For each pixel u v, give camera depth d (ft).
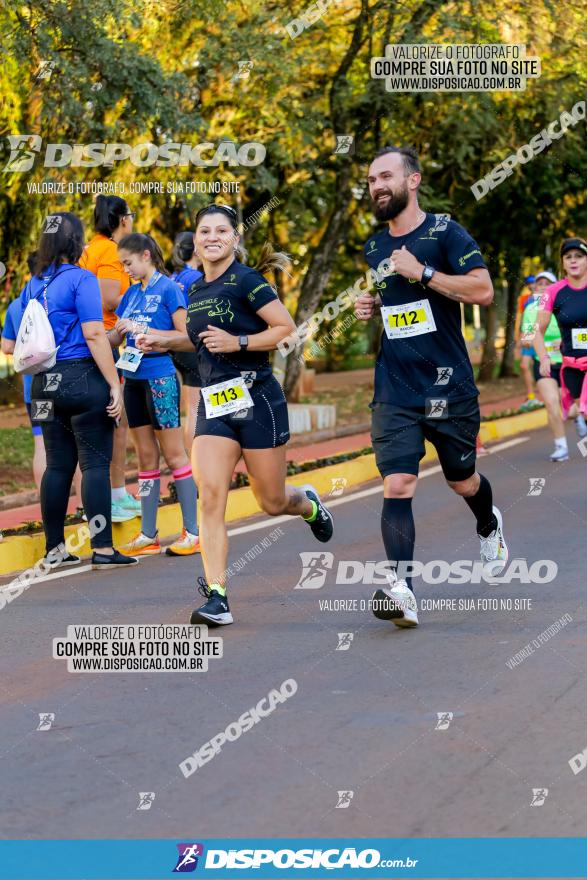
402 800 32.50
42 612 56.13
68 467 66.80
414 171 49.73
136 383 68.85
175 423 69.00
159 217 136.77
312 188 158.20
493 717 38.78
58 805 32.94
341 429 143.13
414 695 41.37
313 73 140.77
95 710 41.09
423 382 50.06
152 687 43.52
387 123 145.79
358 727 38.29
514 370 261.03
